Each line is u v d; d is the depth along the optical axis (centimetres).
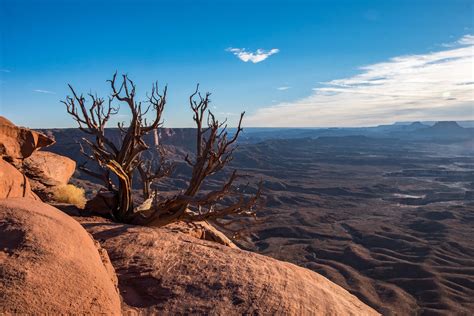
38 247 438
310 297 648
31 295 376
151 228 909
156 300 584
